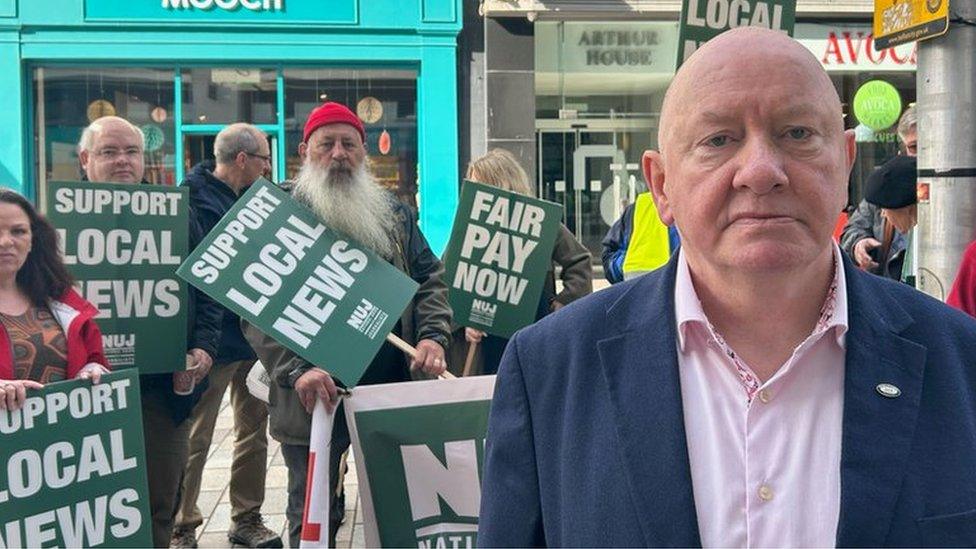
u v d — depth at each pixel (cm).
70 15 1112
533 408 153
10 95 1109
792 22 360
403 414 310
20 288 329
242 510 472
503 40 1170
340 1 1142
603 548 138
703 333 144
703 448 140
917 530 128
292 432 358
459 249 424
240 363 469
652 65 1206
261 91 1157
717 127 136
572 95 1204
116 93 1137
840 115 139
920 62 427
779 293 140
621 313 152
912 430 133
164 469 388
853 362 138
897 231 435
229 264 323
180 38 1127
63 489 293
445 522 306
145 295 381
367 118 1170
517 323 422
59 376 323
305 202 355
